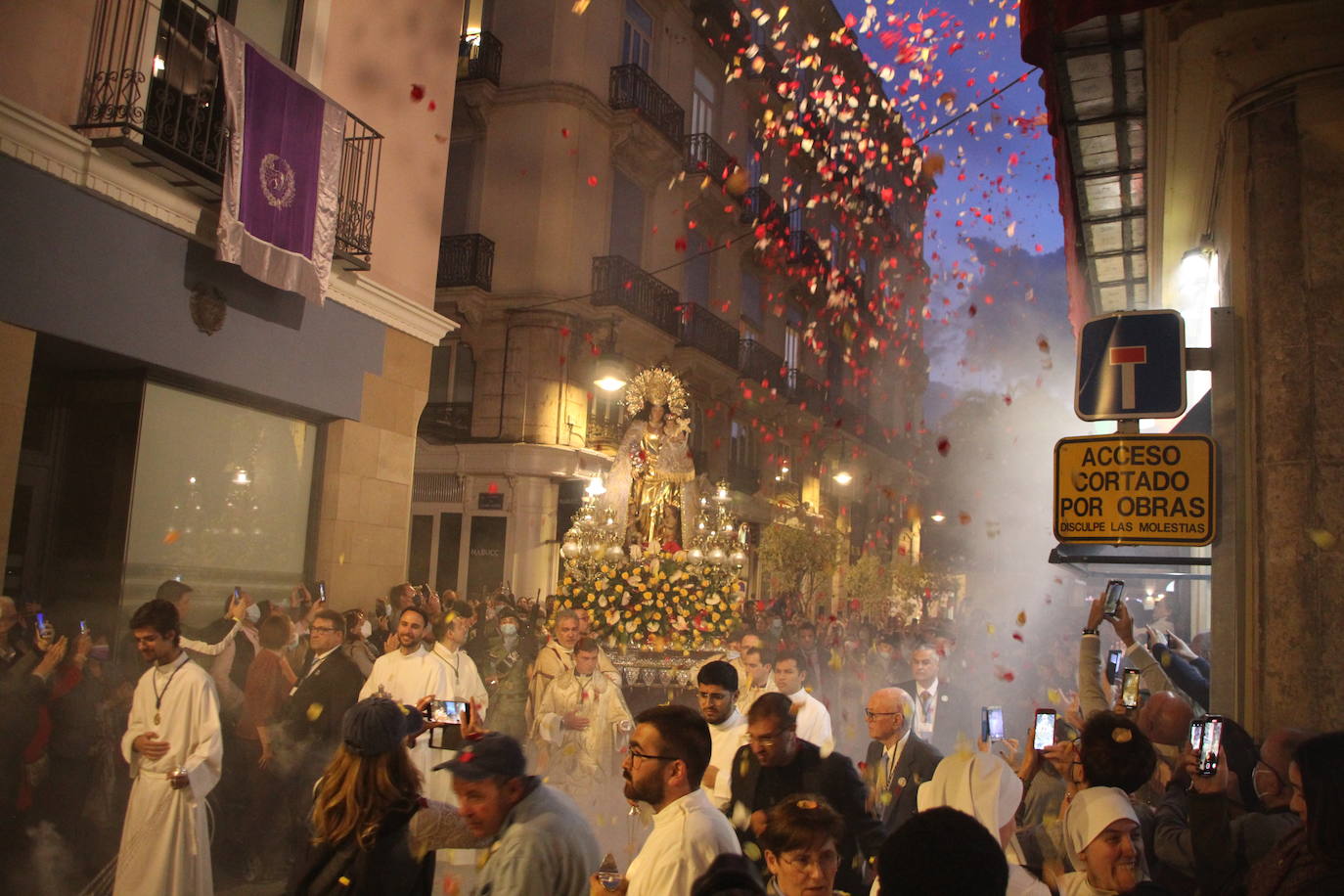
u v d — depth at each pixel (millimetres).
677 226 23016
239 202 7719
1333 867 2398
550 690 7645
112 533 7695
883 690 4609
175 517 8180
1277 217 4730
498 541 18859
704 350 22500
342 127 9016
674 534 10875
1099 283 9094
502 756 2920
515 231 19484
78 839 6109
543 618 12805
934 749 4531
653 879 2822
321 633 6762
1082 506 4668
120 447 7789
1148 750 3100
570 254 19531
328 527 9664
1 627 6035
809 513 28938
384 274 10344
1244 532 4762
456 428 19172
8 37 6566
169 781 4812
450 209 20219
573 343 19391
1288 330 4641
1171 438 4574
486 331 19391
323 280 8750
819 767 3902
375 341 10242
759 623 13523
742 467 25719
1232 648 4727
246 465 8953
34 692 5930
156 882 4727
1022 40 4793
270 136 8086
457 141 20297
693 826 2869
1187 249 7793
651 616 9656
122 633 7590
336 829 2881
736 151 25812
